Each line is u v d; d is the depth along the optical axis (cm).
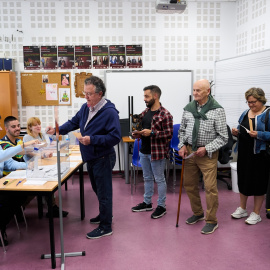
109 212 286
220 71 504
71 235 291
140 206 355
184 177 305
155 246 268
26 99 516
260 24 437
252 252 256
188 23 521
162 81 526
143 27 516
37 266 238
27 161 253
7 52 507
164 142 322
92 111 270
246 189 312
